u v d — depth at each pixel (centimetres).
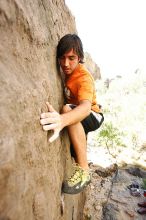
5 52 112
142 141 615
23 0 137
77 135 198
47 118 146
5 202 96
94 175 461
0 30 110
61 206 209
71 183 204
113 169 481
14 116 108
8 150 97
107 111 825
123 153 554
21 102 116
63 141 208
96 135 619
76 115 175
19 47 127
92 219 362
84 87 196
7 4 115
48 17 190
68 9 301
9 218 99
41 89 147
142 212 371
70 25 304
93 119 221
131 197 408
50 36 187
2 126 97
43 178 148
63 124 163
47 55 174
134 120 749
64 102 220
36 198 134
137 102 897
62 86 215
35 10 157
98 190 423
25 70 132
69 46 189
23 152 115
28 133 123
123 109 826
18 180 107
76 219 304
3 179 94
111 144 581
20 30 129
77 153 204
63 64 196
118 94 1052
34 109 132
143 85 1161
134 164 511
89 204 388
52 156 170
